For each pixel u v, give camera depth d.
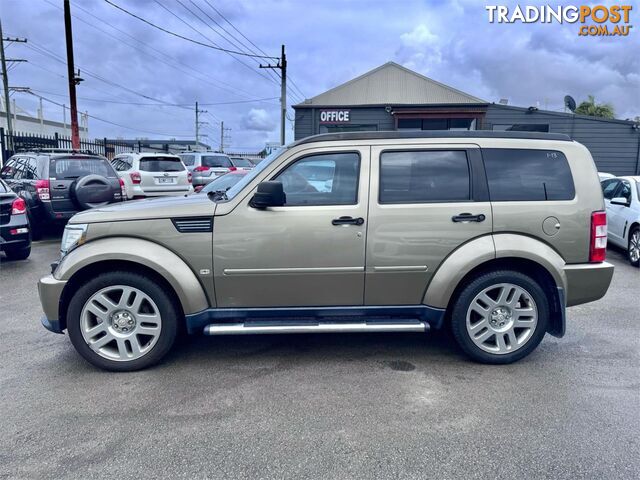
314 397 3.50
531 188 3.99
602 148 18.91
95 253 3.76
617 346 4.50
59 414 3.26
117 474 2.63
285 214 3.83
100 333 3.90
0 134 18.31
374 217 3.86
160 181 13.11
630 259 8.30
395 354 4.31
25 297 6.09
